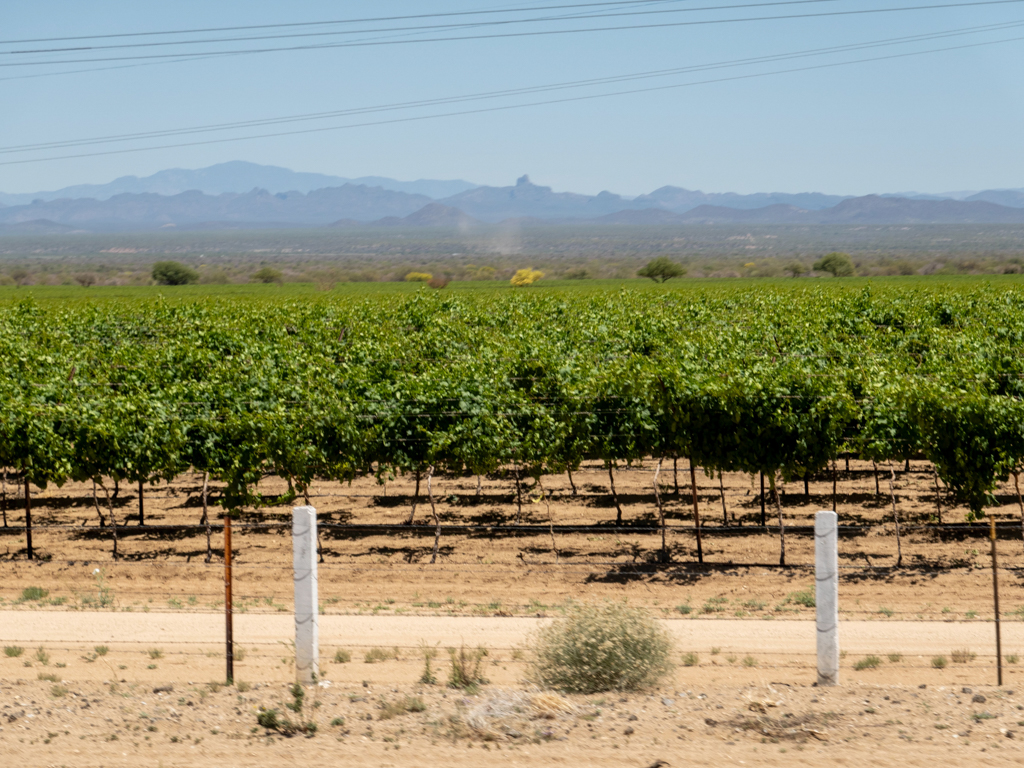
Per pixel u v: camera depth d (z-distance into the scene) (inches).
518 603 527.8
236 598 538.9
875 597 529.7
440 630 461.1
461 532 693.3
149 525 689.0
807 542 650.8
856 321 1248.2
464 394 705.6
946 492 784.9
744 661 404.8
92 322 1429.6
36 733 294.0
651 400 662.5
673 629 462.3
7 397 746.8
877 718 299.7
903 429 654.5
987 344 959.6
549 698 316.2
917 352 1043.9
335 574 590.9
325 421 685.9
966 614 491.8
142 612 498.6
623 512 745.6
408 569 601.3
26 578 588.1
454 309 1616.6
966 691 332.2
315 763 270.1
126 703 323.3
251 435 670.5
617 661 341.1
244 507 758.5
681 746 278.1
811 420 643.5
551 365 838.5
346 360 1013.2
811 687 342.0
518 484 721.0
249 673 387.9
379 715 307.3
